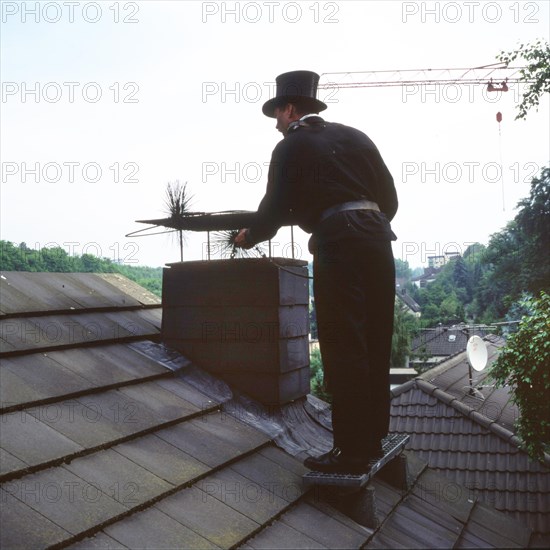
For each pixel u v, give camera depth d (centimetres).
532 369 670
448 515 305
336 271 256
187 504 217
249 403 325
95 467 215
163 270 351
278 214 275
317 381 2866
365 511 248
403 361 4388
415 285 11425
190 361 339
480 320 5259
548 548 307
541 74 1458
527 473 898
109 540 182
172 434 264
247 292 331
